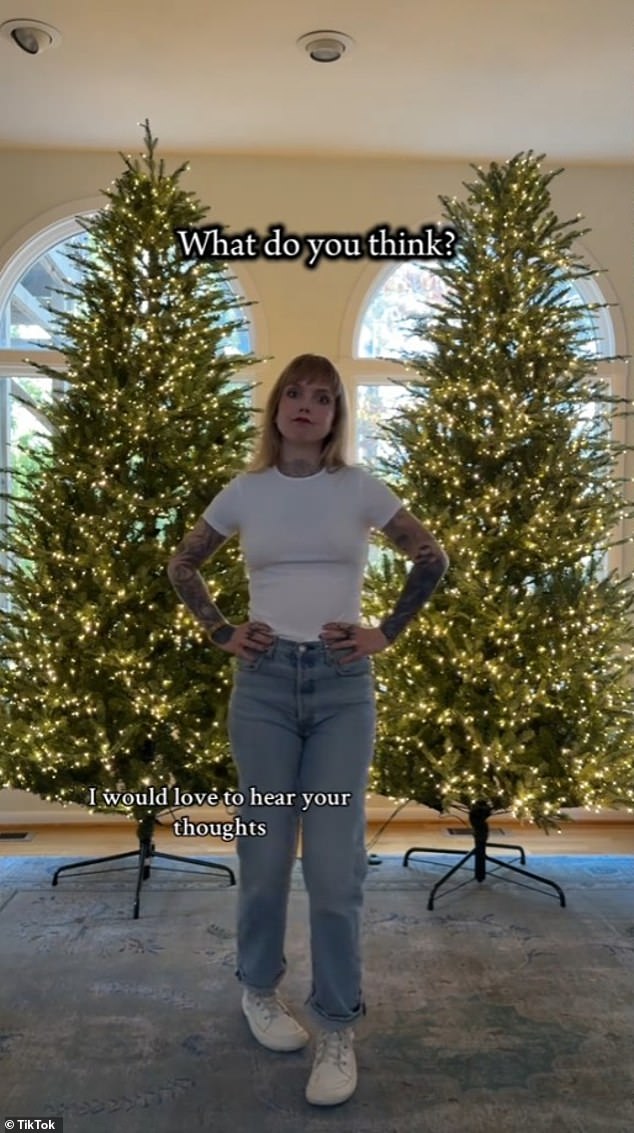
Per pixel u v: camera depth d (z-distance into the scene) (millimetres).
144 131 3502
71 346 2922
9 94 3199
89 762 2666
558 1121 1616
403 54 2924
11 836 3631
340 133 3543
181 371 2646
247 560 1764
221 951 2307
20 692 2666
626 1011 2002
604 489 2725
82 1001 2037
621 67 3029
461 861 2826
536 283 2674
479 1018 1969
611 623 2660
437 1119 1622
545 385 2674
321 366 1721
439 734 2727
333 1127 1601
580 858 3135
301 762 1741
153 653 2709
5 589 2760
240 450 2830
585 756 2605
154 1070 1769
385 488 1759
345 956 1675
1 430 3883
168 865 3041
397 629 1723
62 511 2662
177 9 2648
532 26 2762
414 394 2879
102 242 2744
